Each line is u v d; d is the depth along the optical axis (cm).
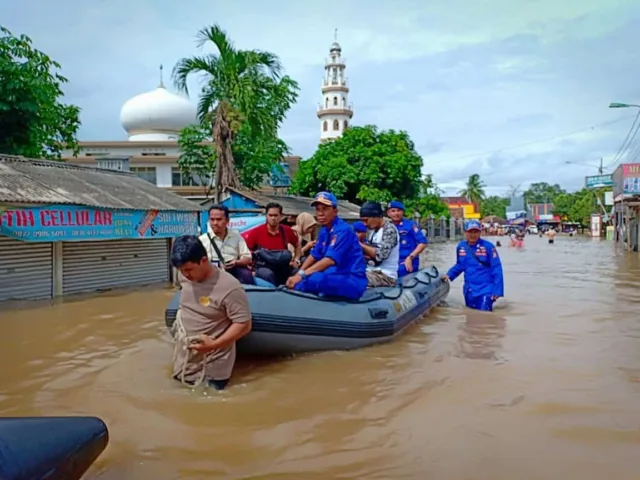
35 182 980
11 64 1448
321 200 553
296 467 300
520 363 497
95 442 276
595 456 312
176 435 341
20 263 905
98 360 510
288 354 517
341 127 5638
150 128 3103
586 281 1191
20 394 416
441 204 4153
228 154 1661
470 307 798
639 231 2525
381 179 2627
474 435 340
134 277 1142
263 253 612
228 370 433
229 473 294
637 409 382
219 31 1631
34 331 642
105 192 1099
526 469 297
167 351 541
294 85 1862
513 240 3509
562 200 8256
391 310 586
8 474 223
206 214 1379
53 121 1666
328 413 377
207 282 423
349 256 558
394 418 367
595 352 537
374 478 288
